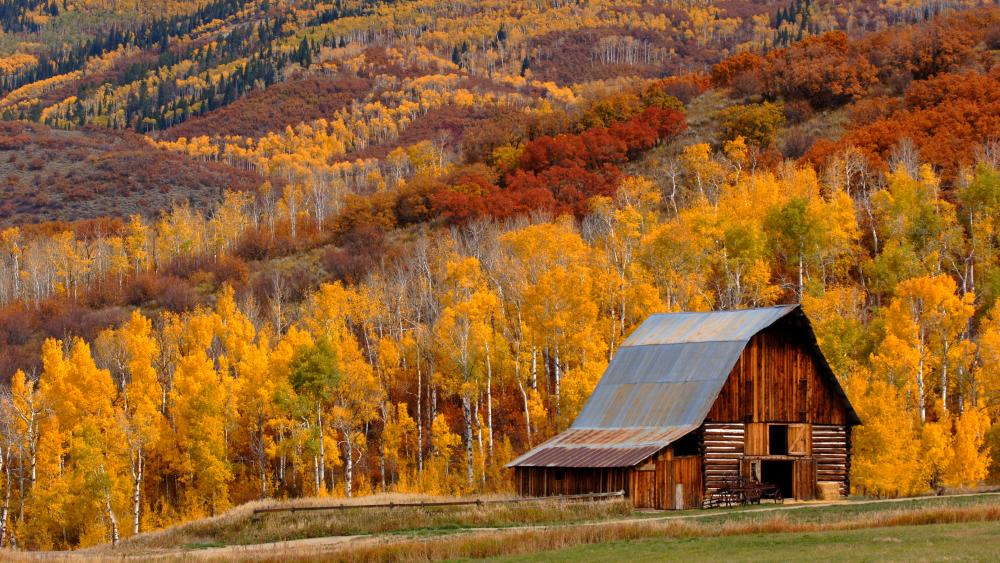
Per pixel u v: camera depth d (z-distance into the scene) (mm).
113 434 95062
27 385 100750
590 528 46094
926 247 107875
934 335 83812
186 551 51812
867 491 70688
